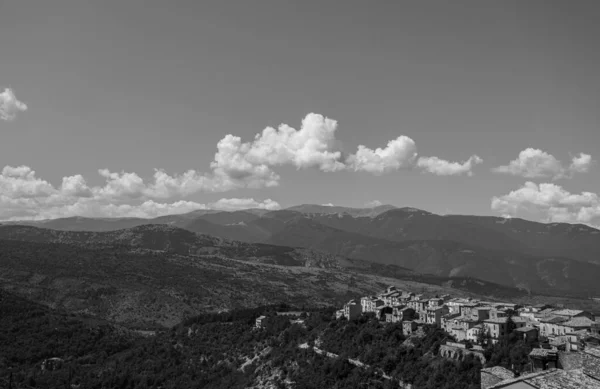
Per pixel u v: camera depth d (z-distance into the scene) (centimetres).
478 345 18150
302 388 19950
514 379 7581
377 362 19938
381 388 18188
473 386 15212
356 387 18562
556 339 16425
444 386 16312
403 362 19188
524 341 17300
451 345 18775
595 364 7275
